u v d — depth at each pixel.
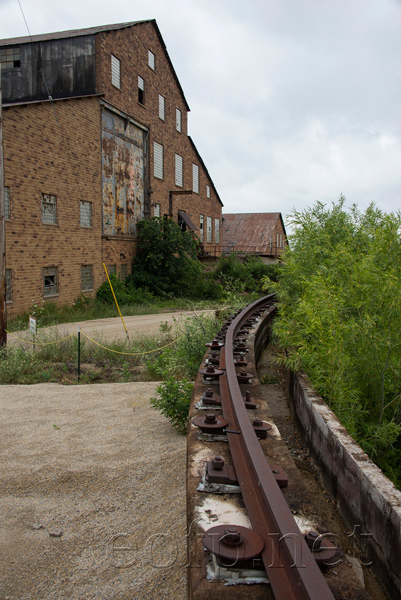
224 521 1.75
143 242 24.52
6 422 4.93
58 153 17.09
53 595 2.25
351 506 2.53
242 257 32.41
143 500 3.19
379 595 2.04
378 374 4.18
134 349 9.54
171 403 4.61
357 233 5.75
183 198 31.66
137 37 23.73
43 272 16.45
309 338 4.78
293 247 6.04
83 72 20.34
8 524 2.91
